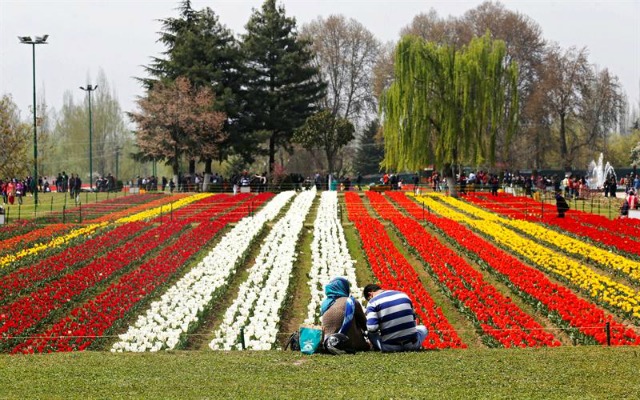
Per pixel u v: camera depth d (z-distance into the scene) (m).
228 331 23.09
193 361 15.89
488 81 64.06
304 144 81.88
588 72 98.69
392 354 15.94
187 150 83.44
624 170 101.31
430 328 22.70
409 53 63.75
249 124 87.75
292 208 56.62
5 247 39.91
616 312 25.89
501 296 26.55
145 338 22.00
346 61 114.06
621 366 14.59
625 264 33.03
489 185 71.19
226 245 39.97
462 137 63.78
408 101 63.44
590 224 46.88
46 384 13.89
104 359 16.36
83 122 128.50
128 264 34.94
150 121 80.81
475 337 24.02
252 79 90.50
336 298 16.84
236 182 75.25
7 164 66.62
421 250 37.09
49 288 29.53
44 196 73.88
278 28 93.44
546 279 29.41
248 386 13.48
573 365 14.72
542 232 43.12
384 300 16.44
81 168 131.50
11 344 22.75
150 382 13.90
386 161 65.12
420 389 13.05
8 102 69.62
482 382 13.49
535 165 107.56
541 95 97.25
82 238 42.56
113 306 26.22
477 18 106.81
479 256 35.47
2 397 13.05
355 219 48.56
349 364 14.98
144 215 53.28
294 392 13.01
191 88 84.44
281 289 29.11
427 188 76.88
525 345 20.55
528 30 104.12
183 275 33.88
